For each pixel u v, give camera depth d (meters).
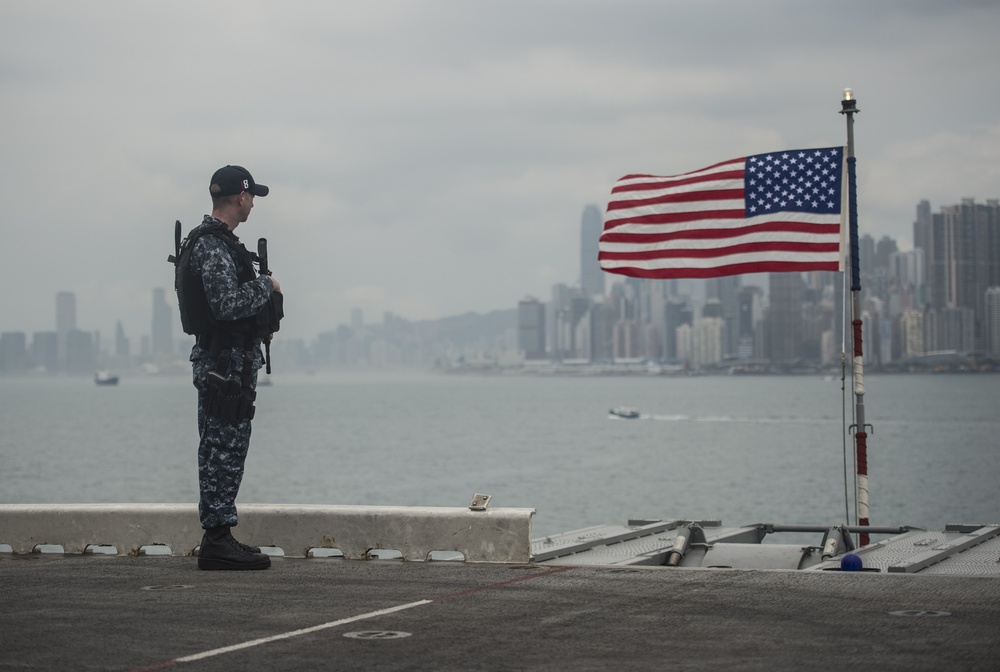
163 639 6.23
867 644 5.93
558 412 185.12
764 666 5.54
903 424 139.62
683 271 14.45
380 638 6.23
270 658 5.80
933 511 58.31
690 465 84.50
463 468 82.31
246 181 8.64
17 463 84.50
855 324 14.45
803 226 14.20
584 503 61.50
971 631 6.18
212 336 8.44
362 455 94.38
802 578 7.89
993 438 113.44
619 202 14.71
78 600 7.34
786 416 163.75
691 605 7.02
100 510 9.58
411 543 9.02
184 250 8.51
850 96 14.39
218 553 8.51
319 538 9.24
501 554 8.86
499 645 6.05
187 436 118.69
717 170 14.41
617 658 5.75
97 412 189.00
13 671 5.57
